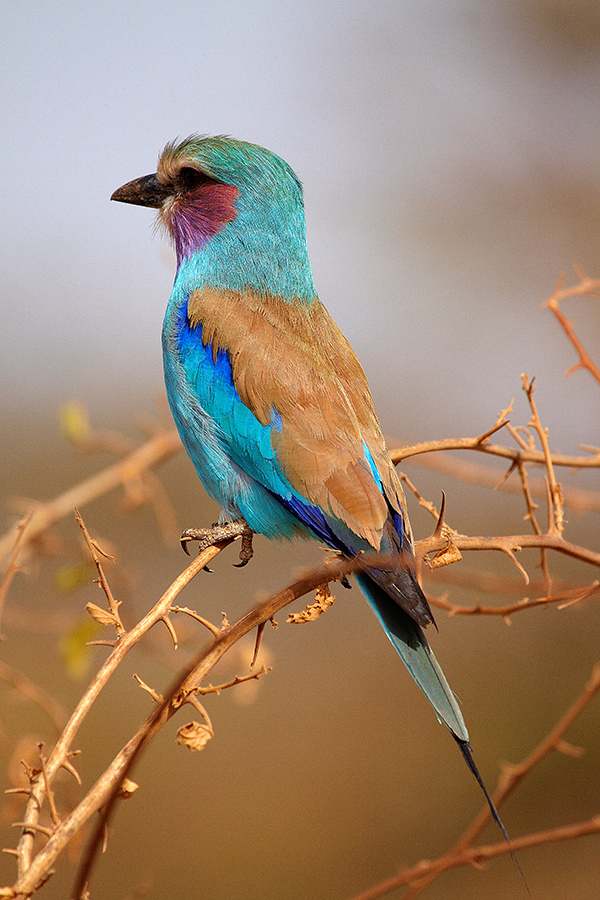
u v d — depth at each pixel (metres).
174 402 8.83
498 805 7.38
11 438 15.60
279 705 13.53
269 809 12.48
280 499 8.02
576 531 13.48
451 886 11.66
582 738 12.54
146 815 12.39
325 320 8.95
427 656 6.93
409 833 12.24
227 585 14.09
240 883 11.95
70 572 8.41
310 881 11.91
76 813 4.82
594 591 6.86
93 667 13.27
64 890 11.40
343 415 8.01
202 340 8.63
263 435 8.09
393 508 7.60
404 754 12.98
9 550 8.45
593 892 11.37
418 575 6.72
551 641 13.15
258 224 9.16
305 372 8.22
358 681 13.81
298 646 14.18
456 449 7.64
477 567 13.77
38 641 13.30
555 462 7.53
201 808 12.49
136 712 13.11
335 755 13.00
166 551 14.14
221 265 9.21
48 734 12.55
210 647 5.36
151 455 9.27
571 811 12.15
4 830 11.04
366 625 14.38
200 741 5.19
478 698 13.05
